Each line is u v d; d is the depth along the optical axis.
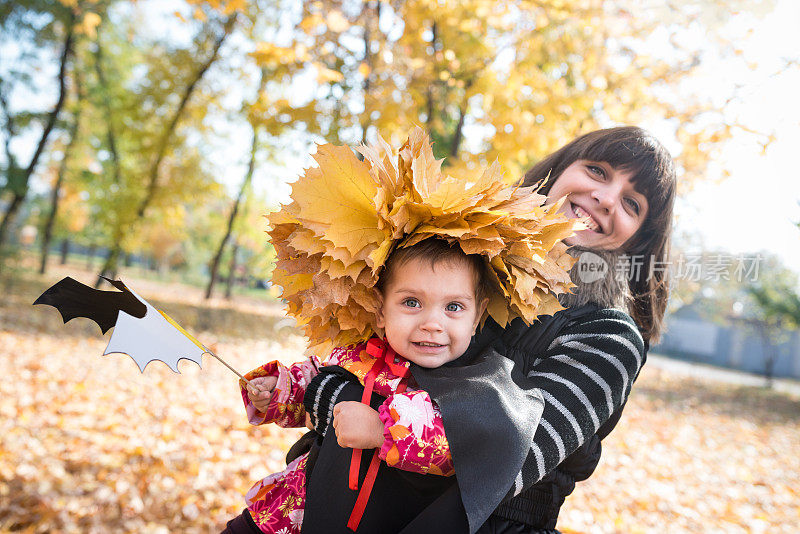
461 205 1.23
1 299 14.24
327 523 1.27
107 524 3.95
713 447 8.55
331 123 6.02
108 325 1.39
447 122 7.47
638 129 1.69
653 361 24.30
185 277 40.44
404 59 5.97
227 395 7.77
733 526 5.25
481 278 1.32
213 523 4.15
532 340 1.38
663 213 1.66
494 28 5.96
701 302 20.58
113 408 6.55
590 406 1.25
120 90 18.91
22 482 4.32
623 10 4.28
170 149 15.25
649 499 5.58
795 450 9.16
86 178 21.08
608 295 1.50
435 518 1.13
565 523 4.69
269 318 19.14
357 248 1.23
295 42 5.46
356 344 1.46
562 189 1.67
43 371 7.91
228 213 25.23
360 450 1.27
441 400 1.15
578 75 5.50
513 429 1.12
